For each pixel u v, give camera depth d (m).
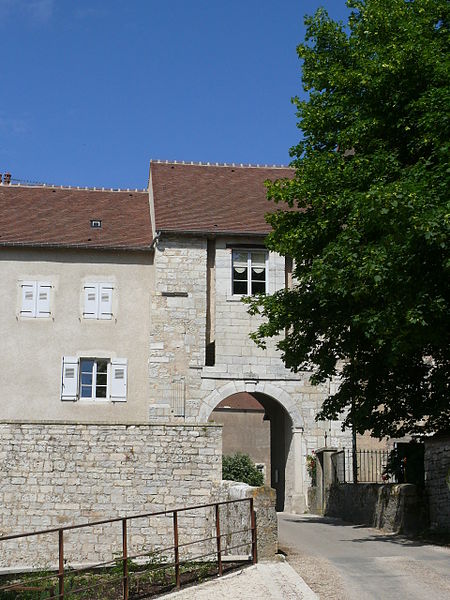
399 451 22.11
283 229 20.41
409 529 17.86
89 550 21.25
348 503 23.09
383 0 18.92
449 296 15.98
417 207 14.77
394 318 15.71
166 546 21.31
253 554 13.45
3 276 29.14
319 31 20.30
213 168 33.72
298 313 19.88
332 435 28.58
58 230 30.28
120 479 21.66
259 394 30.30
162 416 27.84
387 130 18.20
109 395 28.64
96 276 29.56
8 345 28.61
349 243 16.64
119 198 33.56
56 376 28.55
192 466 21.83
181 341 28.50
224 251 29.38
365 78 17.77
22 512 21.39
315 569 13.09
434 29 18.27
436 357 19.28
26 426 21.80
